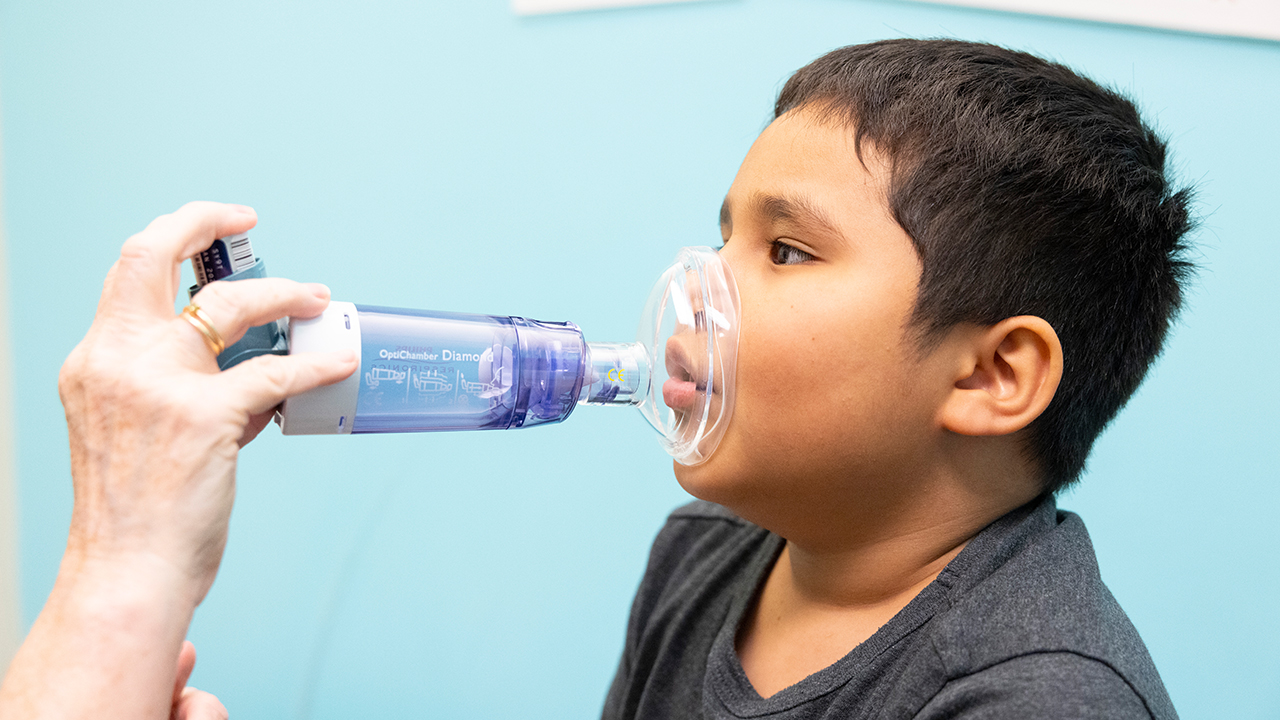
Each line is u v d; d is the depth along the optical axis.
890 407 0.59
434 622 1.19
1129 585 1.13
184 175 1.20
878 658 0.58
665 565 0.88
